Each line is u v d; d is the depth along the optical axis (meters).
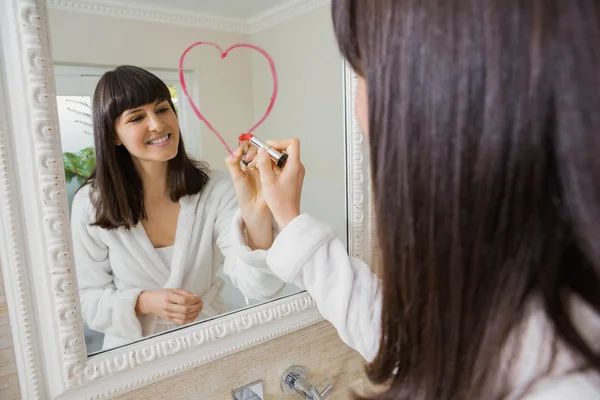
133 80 0.50
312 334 0.73
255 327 0.64
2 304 0.45
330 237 0.53
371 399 0.38
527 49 0.20
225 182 0.59
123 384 0.53
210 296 0.60
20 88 0.42
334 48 0.66
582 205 0.19
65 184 0.46
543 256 0.23
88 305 0.49
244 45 0.59
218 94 0.58
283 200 0.55
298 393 0.69
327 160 0.68
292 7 0.61
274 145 0.59
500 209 0.23
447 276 0.26
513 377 0.27
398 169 0.27
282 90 0.63
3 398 0.48
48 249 0.45
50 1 0.43
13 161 0.43
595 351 0.24
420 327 0.30
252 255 0.62
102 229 0.49
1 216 0.43
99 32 0.47
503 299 0.25
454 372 0.28
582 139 0.19
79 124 0.47
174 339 0.56
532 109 0.20
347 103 0.67
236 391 0.65
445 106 0.23
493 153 0.22
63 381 0.49
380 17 0.25
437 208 0.25
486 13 0.21
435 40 0.22
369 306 0.51
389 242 0.29
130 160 0.51
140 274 0.53
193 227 0.57
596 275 0.23
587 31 0.18
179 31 0.53
